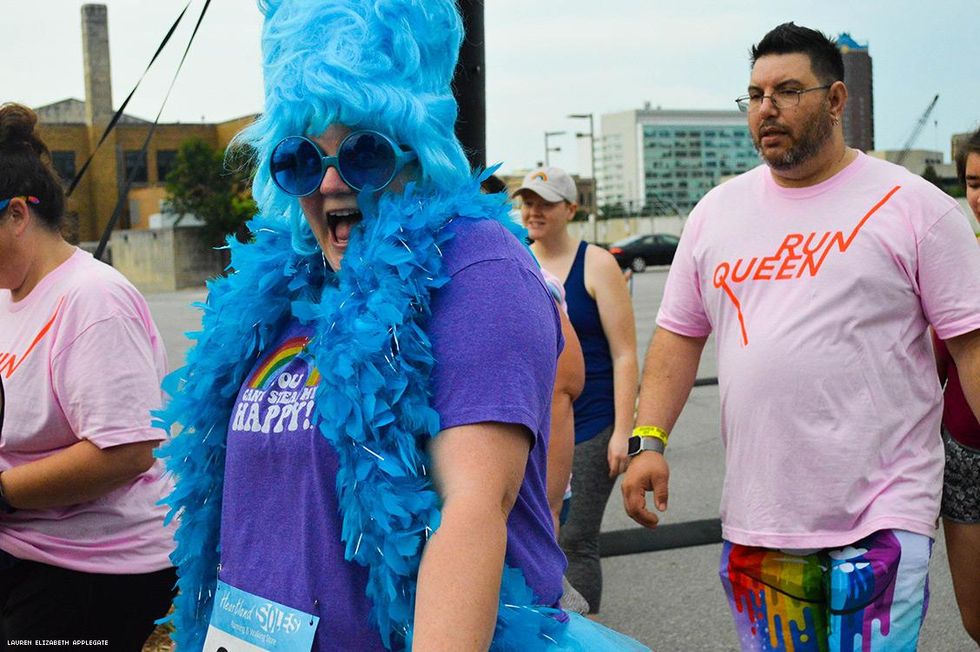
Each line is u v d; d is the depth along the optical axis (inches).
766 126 110.3
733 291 113.6
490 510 55.3
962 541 130.7
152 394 104.7
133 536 108.4
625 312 162.6
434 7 63.6
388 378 58.1
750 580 112.3
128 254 1684.3
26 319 105.3
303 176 63.4
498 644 57.8
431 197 63.3
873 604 104.0
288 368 65.8
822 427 106.7
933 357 111.9
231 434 66.6
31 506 103.5
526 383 57.6
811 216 110.7
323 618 60.6
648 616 189.6
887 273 106.7
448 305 58.9
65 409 103.3
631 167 5767.7
